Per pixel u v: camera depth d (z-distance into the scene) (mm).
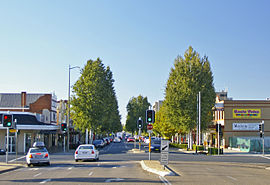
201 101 56000
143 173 21203
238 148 57094
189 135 59750
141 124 37938
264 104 63344
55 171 23141
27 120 54375
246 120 63312
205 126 57156
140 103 137375
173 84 57781
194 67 56781
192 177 19219
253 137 60812
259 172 23500
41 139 63969
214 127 64438
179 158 37688
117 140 100062
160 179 18000
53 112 74812
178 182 16750
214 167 26844
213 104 58094
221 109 63781
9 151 51156
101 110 60781
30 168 26469
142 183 16188
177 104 56125
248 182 17297
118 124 107312
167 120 58344
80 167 26359
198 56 58031
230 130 63281
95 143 64375
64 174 20875
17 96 73062
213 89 58625
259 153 49938
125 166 26781
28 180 17969
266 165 30438
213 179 18422
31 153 28078
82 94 59625
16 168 26844
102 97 61531
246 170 24922
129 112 138750
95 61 62438
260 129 44719
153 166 24234
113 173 21219
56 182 16844
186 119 55656
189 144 59625
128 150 56125
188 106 55469
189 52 58000
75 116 60312
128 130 140250
